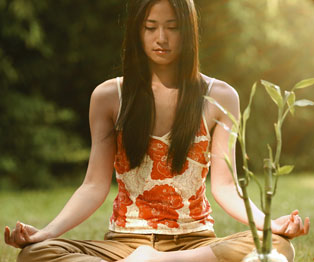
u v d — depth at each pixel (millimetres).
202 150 5492
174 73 5590
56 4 22344
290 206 13430
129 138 5449
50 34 22625
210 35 23766
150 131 5477
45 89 23438
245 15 23531
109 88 5684
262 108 24750
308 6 24984
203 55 23750
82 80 23891
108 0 22875
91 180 5602
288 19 24875
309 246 7934
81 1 22719
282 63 24906
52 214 13898
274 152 25547
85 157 22797
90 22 22797
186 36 5371
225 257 4996
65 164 23922
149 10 5336
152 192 5465
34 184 21812
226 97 5590
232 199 5422
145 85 5527
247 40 23750
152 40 5359
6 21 20953
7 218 12852
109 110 5652
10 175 21766
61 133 22688
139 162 5441
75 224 5379
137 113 5477
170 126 5504
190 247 5430
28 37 21047
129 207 5523
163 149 5445
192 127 5426
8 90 22297
